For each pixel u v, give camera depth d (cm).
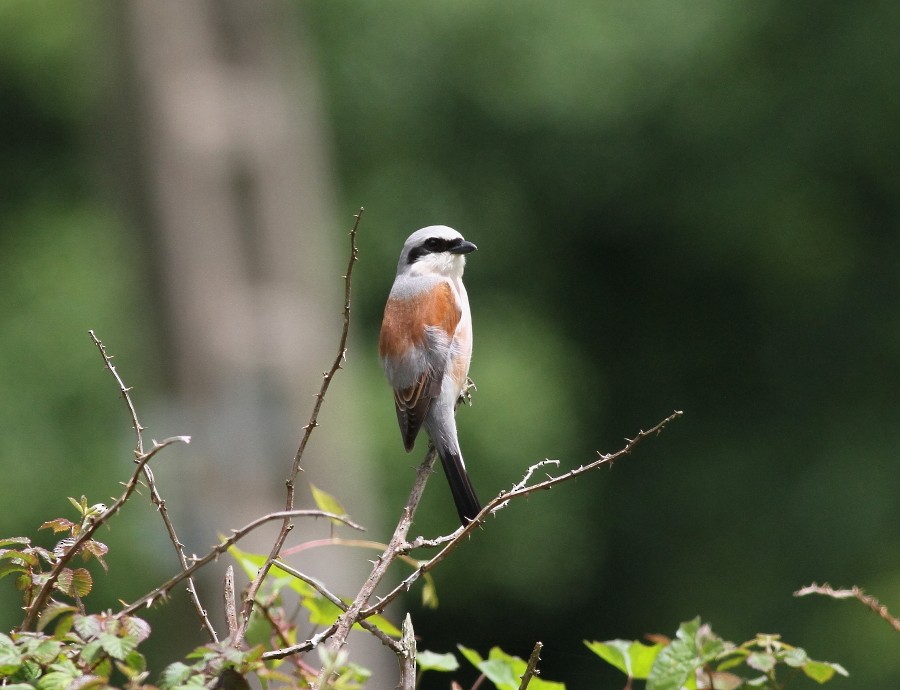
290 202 925
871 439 1652
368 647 798
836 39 1662
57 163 1591
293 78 973
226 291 892
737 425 1755
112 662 304
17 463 1295
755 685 367
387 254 1580
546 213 1720
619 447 1777
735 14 1673
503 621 1645
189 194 894
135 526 1182
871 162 1666
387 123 1622
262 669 309
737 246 1730
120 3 894
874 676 1391
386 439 1375
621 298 1812
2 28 1502
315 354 912
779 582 1570
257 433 866
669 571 1661
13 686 280
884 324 1700
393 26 1602
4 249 1495
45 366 1348
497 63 1622
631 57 1650
